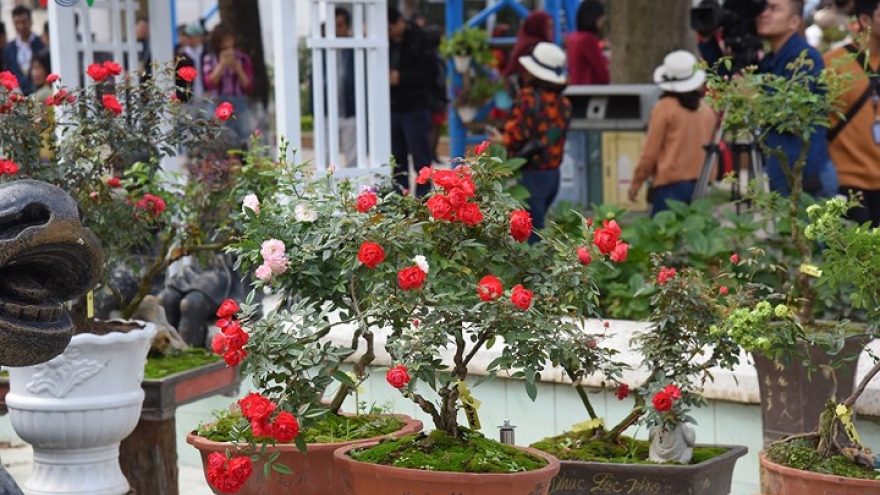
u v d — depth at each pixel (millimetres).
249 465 3877
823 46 12531
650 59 12266
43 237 2814
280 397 3891
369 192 4207
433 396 6402
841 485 4203
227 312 3877
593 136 11578
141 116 5586
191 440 4523
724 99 6055
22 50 14078
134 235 5746
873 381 5457
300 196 4426
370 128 7660
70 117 5680
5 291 2818
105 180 5762
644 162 9344
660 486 4445
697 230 7684
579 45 12617
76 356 5055
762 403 5402
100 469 5195
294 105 7273
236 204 6070
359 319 3873
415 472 3756
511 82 13336
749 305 4727
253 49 12828
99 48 8047
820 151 7418
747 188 6336
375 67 7645
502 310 3789
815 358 5219
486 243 4059
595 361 4305
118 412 5145
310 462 4410
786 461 4414
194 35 14180
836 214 4504
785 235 7465
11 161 5375
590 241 4137
